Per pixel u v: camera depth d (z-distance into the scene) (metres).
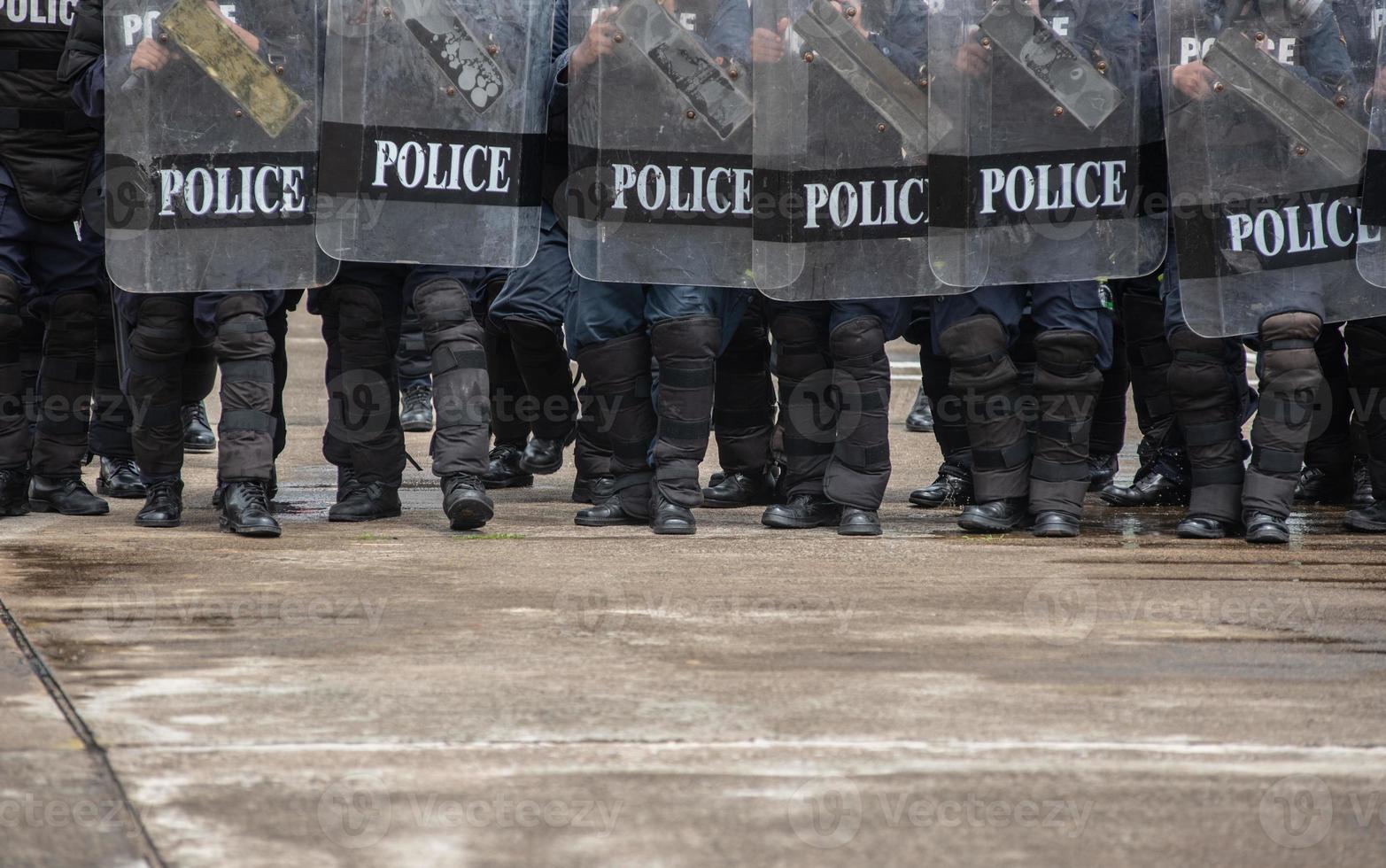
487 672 7.74
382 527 12.32
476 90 11.60
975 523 12.09
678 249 11.65
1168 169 11.30
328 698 7.28
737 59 11.47
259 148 11.41
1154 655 8.16
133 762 6.37
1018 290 12.03
